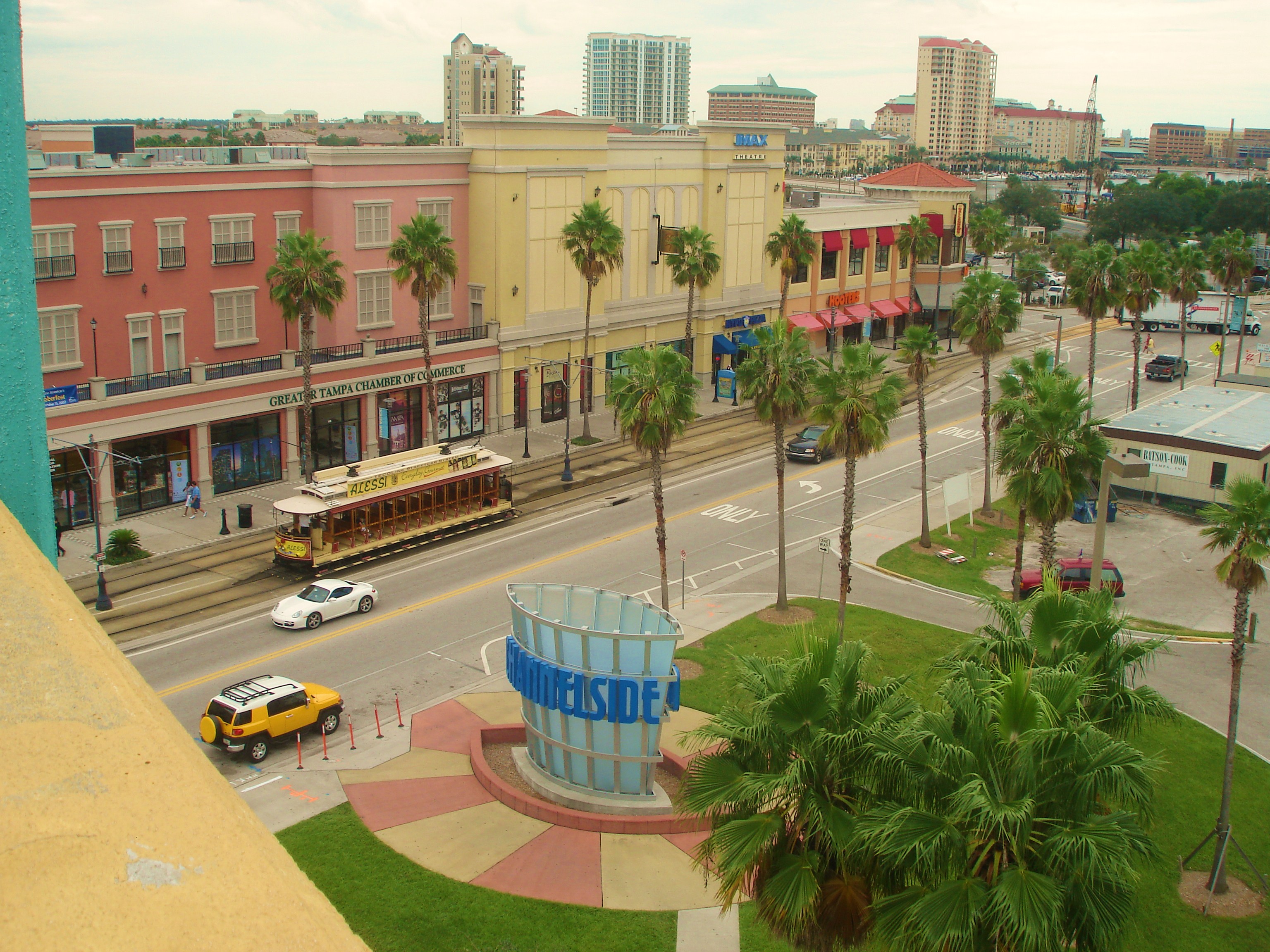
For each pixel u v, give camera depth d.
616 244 66.62
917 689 37.38
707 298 85.06
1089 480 41.09
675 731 34.97
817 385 40.66
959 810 17.11
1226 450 60.47
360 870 27.39
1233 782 33.16
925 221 102.31
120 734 2.96
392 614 43.59
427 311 59.88
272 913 2.83
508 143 66.56
